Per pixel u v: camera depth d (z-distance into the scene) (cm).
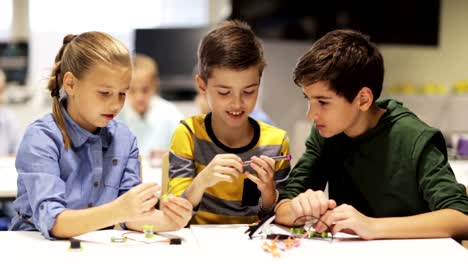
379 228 138
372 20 428
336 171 172
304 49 450
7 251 128
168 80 472
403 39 434
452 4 460
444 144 158
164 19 509
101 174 159
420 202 156
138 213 135
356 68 150
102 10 505
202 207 170
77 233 137
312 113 151
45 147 148
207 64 163
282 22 423
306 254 125
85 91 148
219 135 173
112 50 148
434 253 127
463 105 452
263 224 144
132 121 365
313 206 143
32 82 488
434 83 463
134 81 360
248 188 171
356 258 123
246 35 164
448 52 463
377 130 160
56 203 141
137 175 168
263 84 447
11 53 484
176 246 132
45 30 501
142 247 132
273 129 178
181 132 175
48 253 126
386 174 159
